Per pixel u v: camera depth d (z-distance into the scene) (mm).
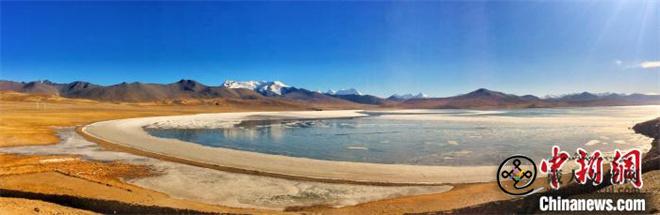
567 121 81062
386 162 30328
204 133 56156
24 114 81875
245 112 146375
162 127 67125
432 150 37094
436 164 29500
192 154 32688
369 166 28109
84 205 17094
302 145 41250
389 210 17656
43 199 17719
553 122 78000
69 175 22438
